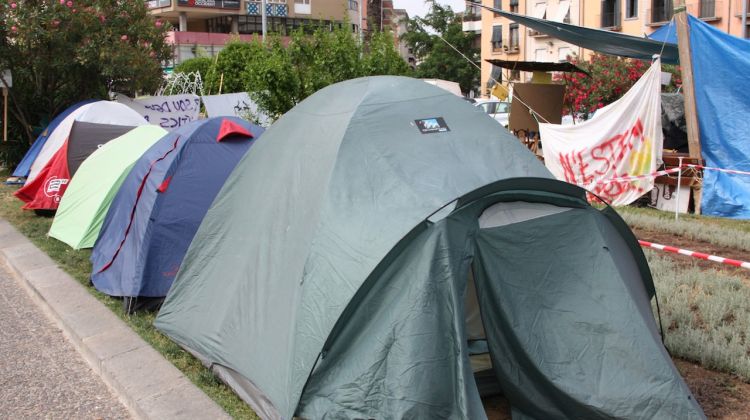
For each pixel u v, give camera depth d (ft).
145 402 14.65
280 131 17.65
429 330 12.16
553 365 12.80
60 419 14.74
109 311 20.99
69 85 54.29
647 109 34.91
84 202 30.81
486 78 155.43
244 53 78.48
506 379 13.28
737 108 34.42
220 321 16.31
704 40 35.22
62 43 49.73
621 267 13.91
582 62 65.62
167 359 17.08
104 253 24.50
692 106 35.53
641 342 12.71
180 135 23.49
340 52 37.14
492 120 16.37
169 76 71.31
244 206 17.25
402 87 16.52
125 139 31.78
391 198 13.82
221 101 52.01
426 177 14.17
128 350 17.67
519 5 144.05
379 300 12.84
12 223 35.42
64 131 39.68
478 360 14.99
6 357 18.29
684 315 18.22
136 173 23.91
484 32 154.20
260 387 13.94
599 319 13.05
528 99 49.39
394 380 11.96
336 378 12.63
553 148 38.34
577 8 131.13
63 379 16.87
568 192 14.55
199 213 22.03
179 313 18.17
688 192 34.86
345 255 13.32
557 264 13.62
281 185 16.19
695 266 23.32
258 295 15.38
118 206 24.89
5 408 15.23
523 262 13.44
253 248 16.22
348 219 13.84
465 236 13.12
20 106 53.47
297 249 14.51
